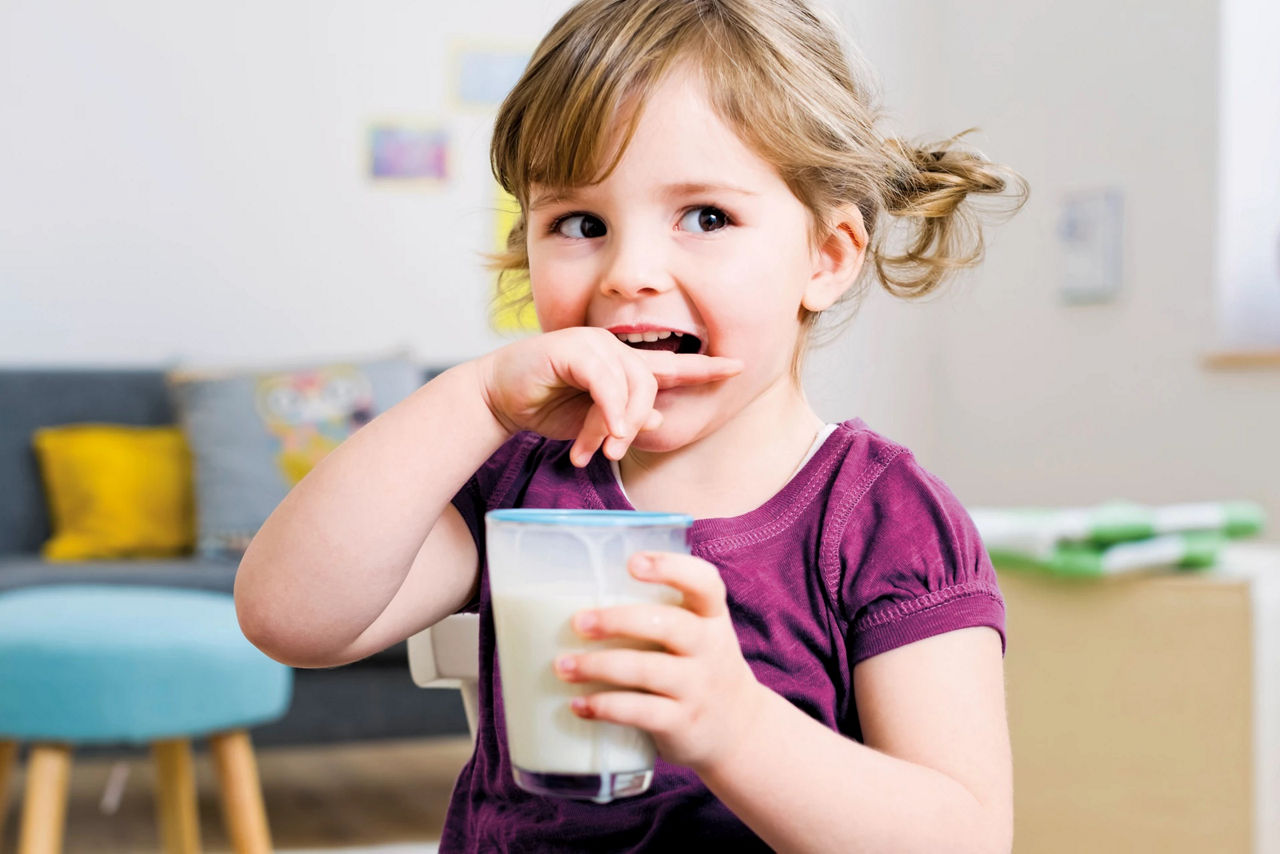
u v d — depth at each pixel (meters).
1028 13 4.18
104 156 3.81
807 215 0.79
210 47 3.90
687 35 0.74
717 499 0.80
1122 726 1.67
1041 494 4.12
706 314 0.74
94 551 3.18
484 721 0.81
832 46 0.84
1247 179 3.57
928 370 4.60
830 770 0.62
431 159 4.07
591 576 0.58
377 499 0.69
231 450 3.18
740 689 0.59
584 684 0.58
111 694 1.99
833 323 1.06
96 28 3.80
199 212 3.89
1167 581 1.65
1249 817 1.62
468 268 4.11
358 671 2.80
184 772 2.18
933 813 0.65
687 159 0.73
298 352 3.97
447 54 4.09
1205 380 3.57
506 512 0.62
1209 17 3.57
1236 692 1.62
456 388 0.71
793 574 0.77
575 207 0.76
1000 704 0.73
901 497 0.78
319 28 3.99
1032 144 4.16
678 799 0.74
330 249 4.00
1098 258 3.88
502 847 0.78
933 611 0.73
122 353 3.82
